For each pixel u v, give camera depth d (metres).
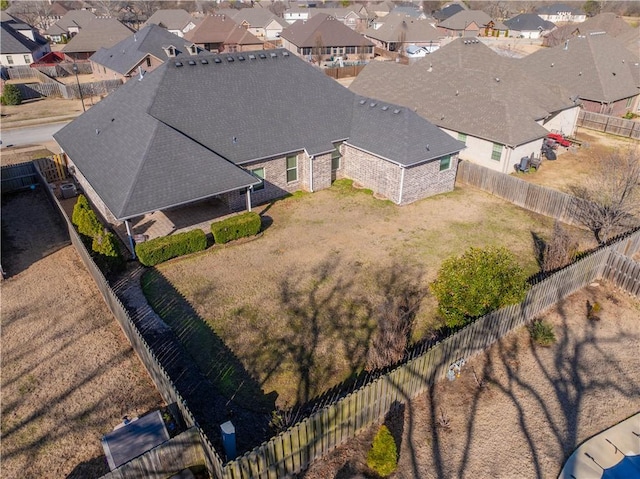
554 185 27.05
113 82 49.72
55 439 11.45
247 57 26.73
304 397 12.69
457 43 40.31
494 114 29.33
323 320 15.80
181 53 49.03
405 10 118.62
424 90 34.16
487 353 14.26
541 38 94.19
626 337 15.08
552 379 13.34
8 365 13.75
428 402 12.45
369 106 27.97
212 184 20.58
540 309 15.89
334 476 10.42
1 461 10.90
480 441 11.38
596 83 38.88
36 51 67.88
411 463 10.77
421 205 24.64
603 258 17.39
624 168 24.83
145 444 10.34
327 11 116.44
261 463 9.59
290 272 18.66
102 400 12.56
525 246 20.75
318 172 25.77
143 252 18.47
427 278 18.31
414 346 14.55
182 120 22.83
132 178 19.33
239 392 12.84
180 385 13.03
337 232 21.83
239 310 16.31
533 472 10.65
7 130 37.47
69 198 25.08
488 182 26.06
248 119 24.50
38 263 19.09
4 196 25.25
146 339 14.84
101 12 138.50
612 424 11.94
